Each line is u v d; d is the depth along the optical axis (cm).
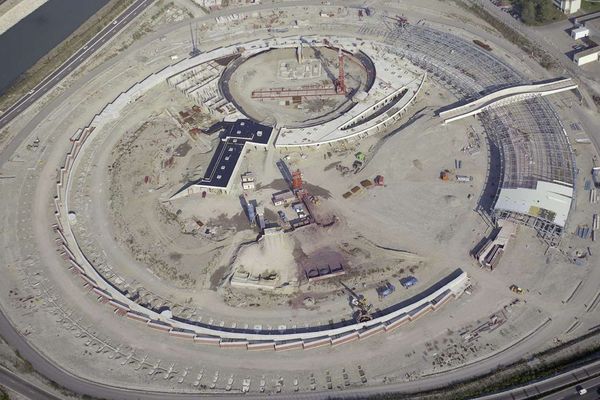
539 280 15125
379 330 14362
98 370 13975
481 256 15588
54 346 14500
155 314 15012
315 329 14538
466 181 17800
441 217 16875
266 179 18488
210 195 18175
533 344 13850
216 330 14600
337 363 13838
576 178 17438
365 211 17225
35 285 15888
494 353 13750
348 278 15562
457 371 13500
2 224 17500
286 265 16000
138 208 17862
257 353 14175
